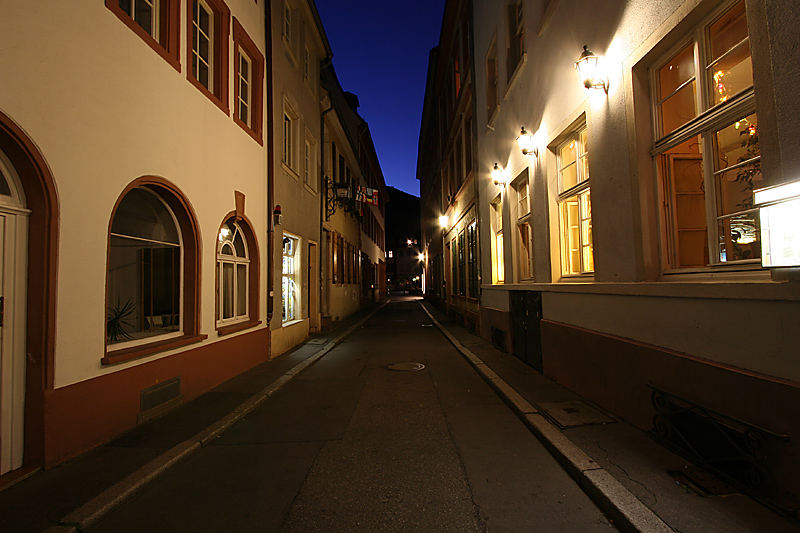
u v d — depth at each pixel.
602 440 4.12
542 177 7.09
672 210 4.27
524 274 8.95
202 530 2.97
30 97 3.59
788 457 2.71
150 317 5.68
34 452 3.71
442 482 3.65
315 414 5.64
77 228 4.07
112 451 4.20
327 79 17.08
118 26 4.65
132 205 5.51
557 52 6.33
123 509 3.26
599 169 5.10
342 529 2.96
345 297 19.56
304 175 12.30
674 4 3.73
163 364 5.39
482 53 11.54
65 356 3.94
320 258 14.40
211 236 6.70
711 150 3.63
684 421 3.69
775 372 2.82
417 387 7.04
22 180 3.70
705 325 3.44
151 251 5.73
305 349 10.59
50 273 3.77
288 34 11.35
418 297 53.12
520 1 8.65
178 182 5.77
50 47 3.79
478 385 7.08
